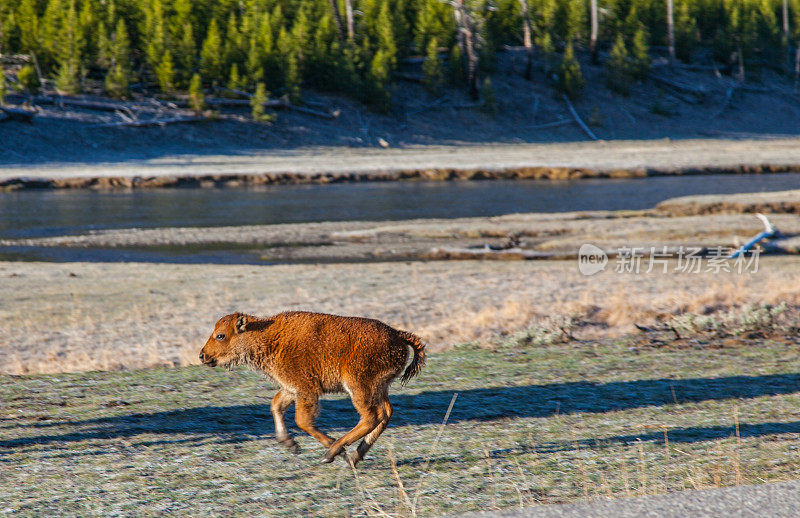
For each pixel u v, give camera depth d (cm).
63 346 4700
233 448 2477
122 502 1977
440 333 4869
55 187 18425
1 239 11469
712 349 4109
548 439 2498
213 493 2031
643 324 4906
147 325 5281
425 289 6631
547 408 2941
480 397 3133
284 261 9731
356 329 2200
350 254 10131
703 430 2566
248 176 19700
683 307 5288
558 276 7431
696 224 10938
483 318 5122
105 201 15975
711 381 3353
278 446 2497
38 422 2850
